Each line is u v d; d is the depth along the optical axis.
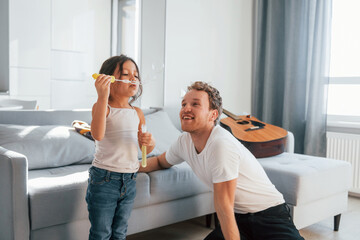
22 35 2.40
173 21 3.09
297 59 3.39
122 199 1.49
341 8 3.35
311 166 2.25
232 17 3.56
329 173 2.25
